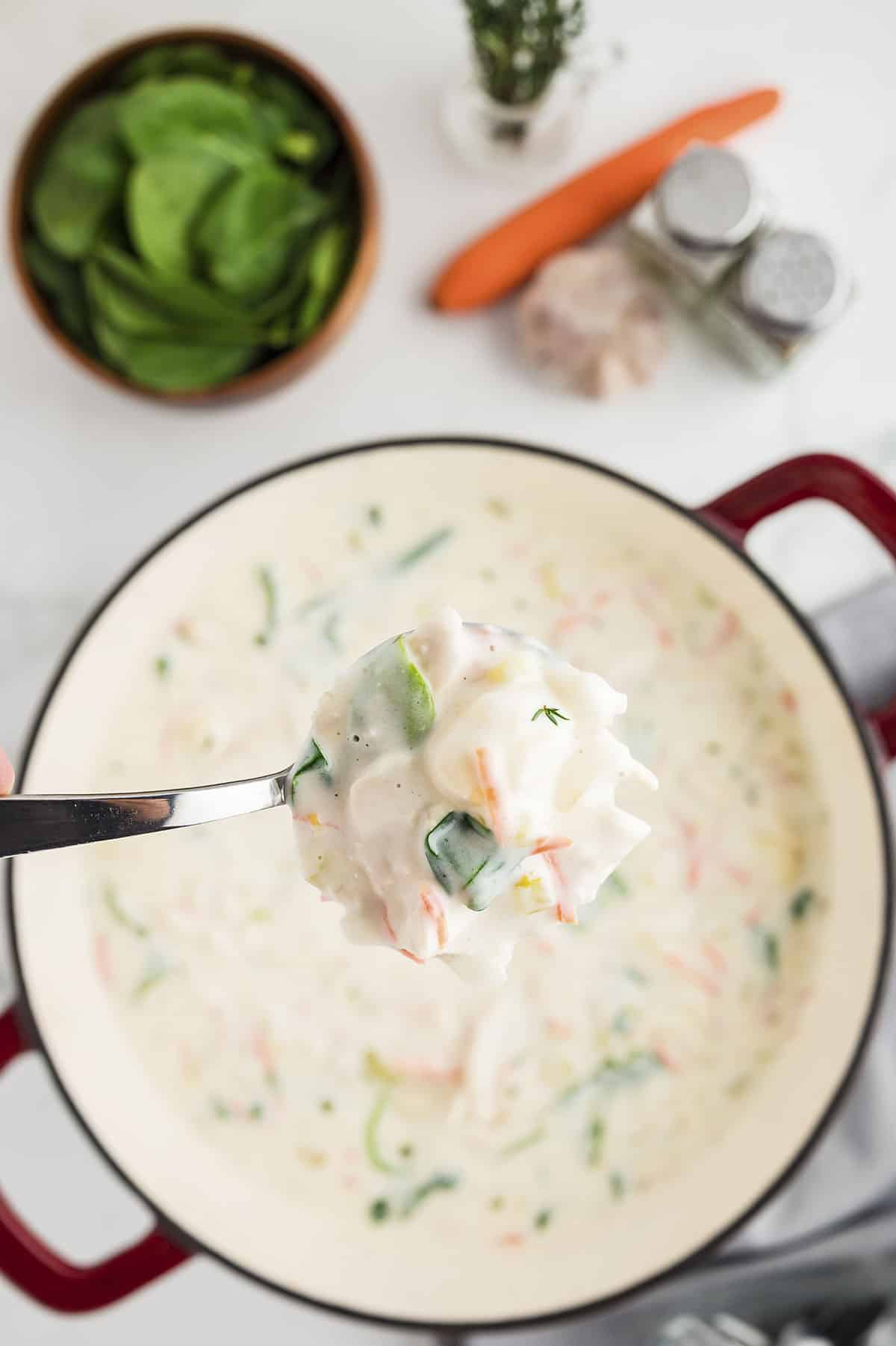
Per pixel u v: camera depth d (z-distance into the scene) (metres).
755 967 0.81
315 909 0.82
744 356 0.91
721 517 0.81
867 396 0.91
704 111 0.90
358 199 0.88
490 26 0.85
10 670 0.91
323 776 0.65
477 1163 0.81
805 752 0.82
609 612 0.82
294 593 0.83
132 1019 0.82
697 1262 0.80
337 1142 0.81
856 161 0.92
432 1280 0.81
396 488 0.82
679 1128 0.81
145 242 0.87
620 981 0.81
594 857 0.64
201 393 0.87
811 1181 0.89
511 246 0.90
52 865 0.82
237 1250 0.81
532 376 0.91
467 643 0.65
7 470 0.92
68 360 0.91
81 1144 0.92
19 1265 0.80
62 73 0.93
